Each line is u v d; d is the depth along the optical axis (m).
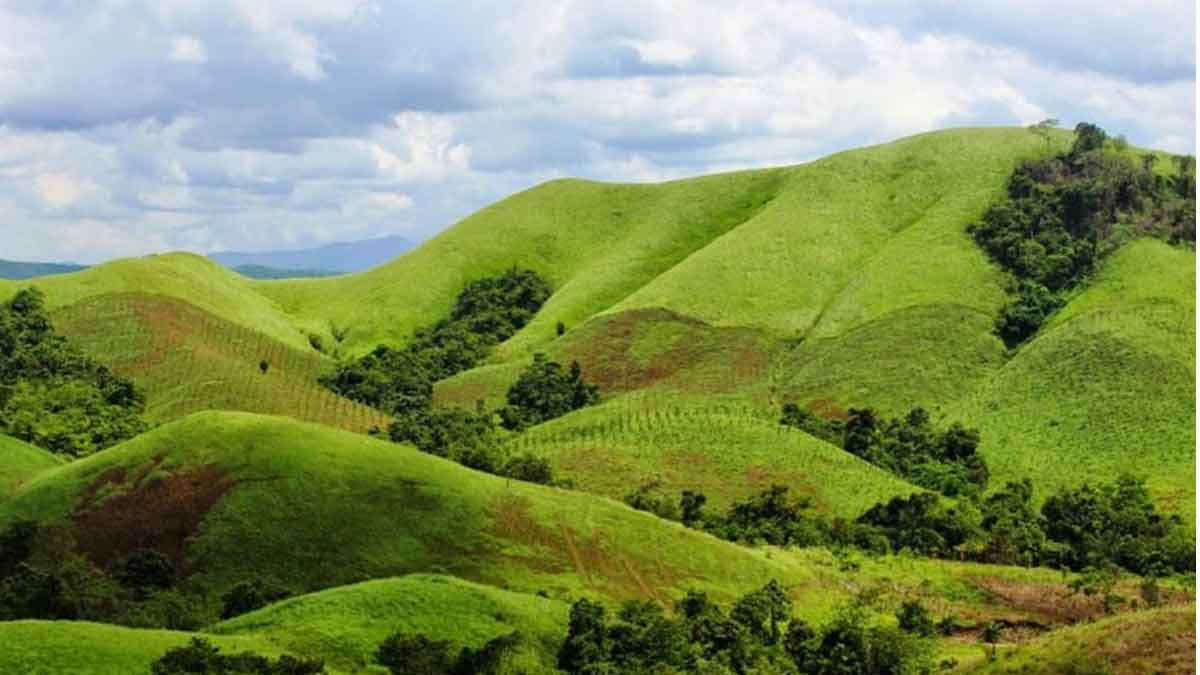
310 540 114.25
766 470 171.38
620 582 113.25
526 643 81.69
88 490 122.06
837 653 86.69
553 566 114.62
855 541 143.12
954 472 177.38
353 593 84.62
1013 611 117.06
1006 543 141.12
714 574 117.56
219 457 124.12
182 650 67.38
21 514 119.69
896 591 122.19
